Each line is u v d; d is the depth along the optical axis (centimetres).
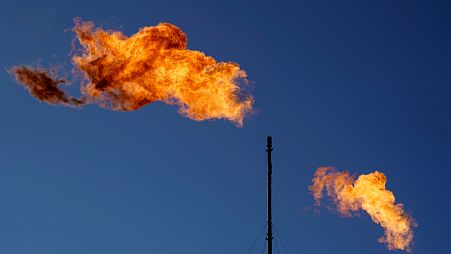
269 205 2516
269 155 2594
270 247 2461
